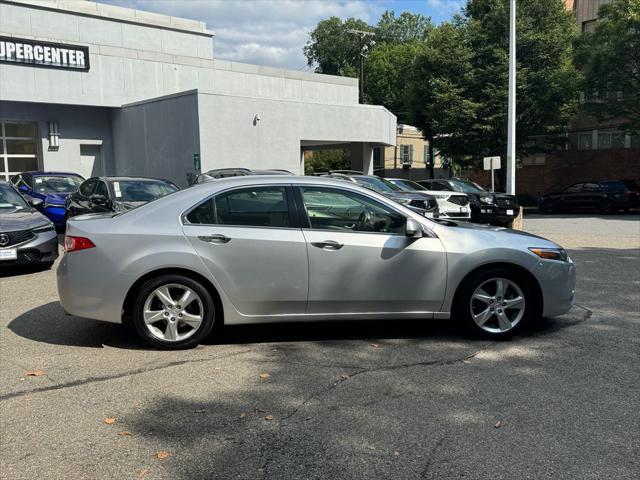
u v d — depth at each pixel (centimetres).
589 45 2612
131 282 517
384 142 2675
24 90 2102
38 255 914
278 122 2214
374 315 545
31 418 390
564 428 373
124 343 555
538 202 3025
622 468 324
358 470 324
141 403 415
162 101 2130
